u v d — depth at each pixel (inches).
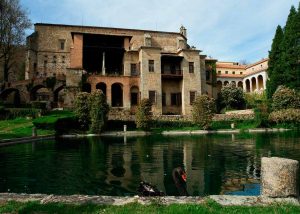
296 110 1935.3
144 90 2140.7
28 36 2603.3
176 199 289.0
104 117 1648.6
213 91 2586.1
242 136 1400.1
